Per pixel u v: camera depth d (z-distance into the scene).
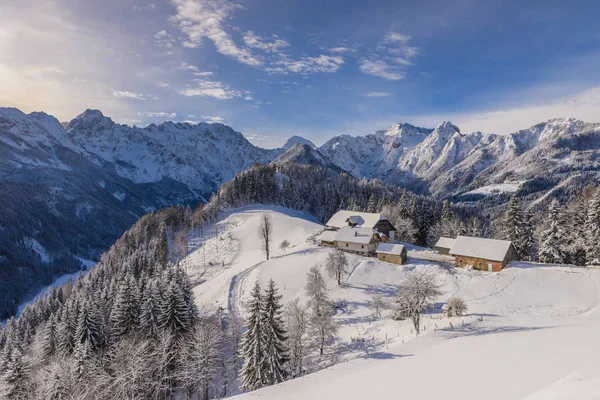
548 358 29.53
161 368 50.09
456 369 30.73
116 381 44.09
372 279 76.75
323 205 195.38
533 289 63.75
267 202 190.50
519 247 88.25
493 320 50.03
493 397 22.67
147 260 115.12
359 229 94.69
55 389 44.97
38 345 70.69
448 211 116.69
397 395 26.52
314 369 50.53
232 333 62.78
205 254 130.38
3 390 48.62
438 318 54.88
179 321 57.91
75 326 61.94
